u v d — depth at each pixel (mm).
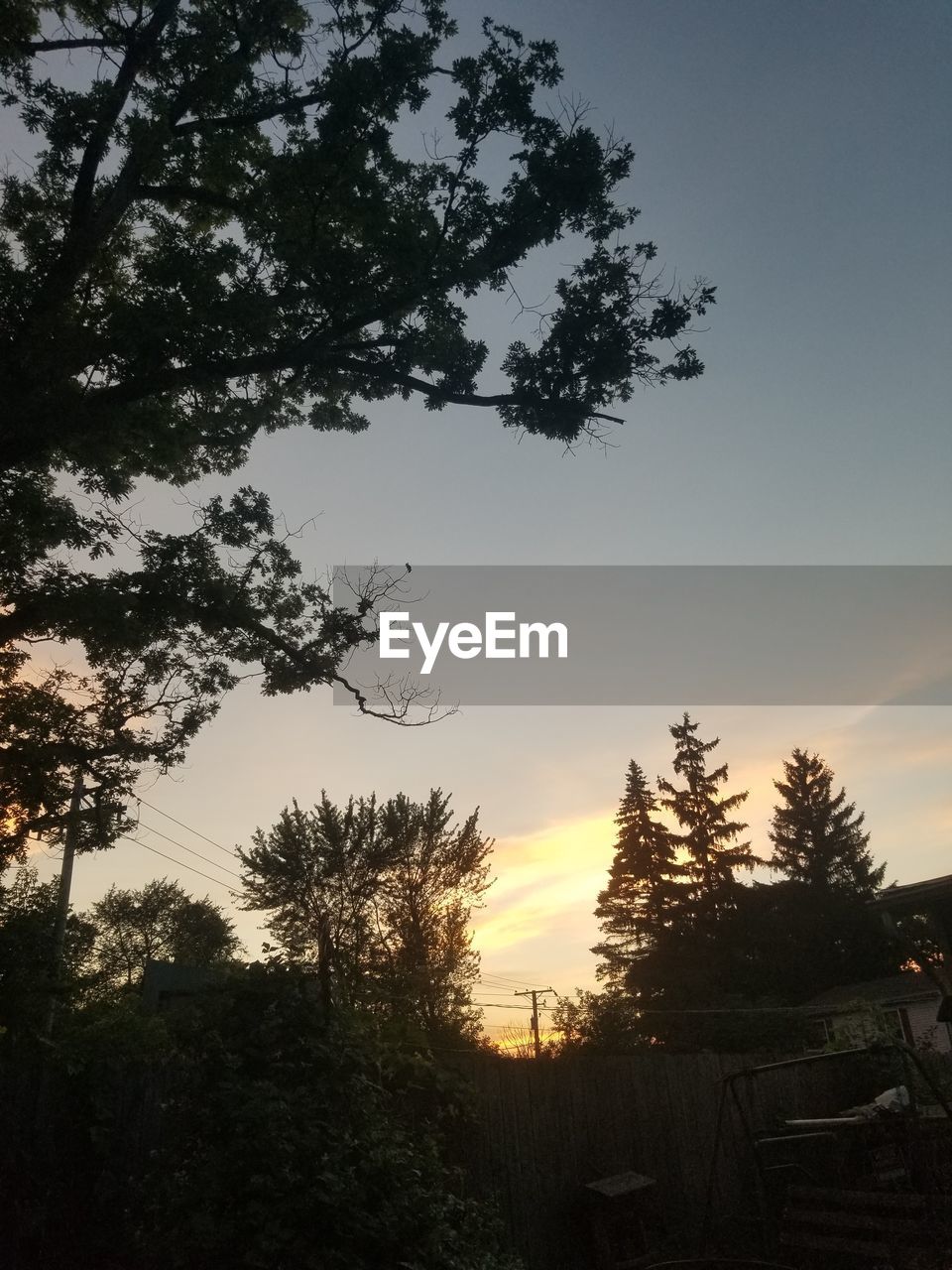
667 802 50500
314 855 26391
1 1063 7902
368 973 9648
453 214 11586
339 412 14547
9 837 13148
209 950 60562
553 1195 10078
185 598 12641
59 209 11758
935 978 21391
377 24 11906
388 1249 6234
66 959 14438
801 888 50469
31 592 11562
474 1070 9930
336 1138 6543
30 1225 7219
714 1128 12312
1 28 10859
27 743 12805
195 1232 5832
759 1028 31500
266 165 11688
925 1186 10289
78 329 10305
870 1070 14656
